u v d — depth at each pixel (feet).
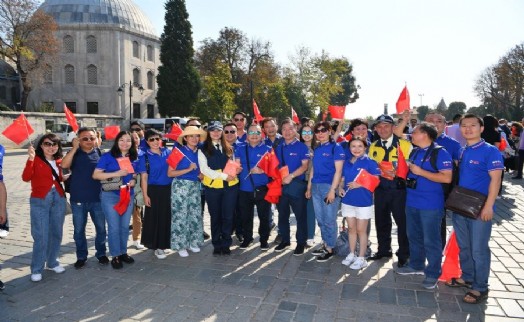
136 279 16.53
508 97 173.88
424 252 16.62
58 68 151.12
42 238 16.26
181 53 145.69
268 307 13.89
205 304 14.17
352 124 19.57
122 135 17.51
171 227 19.02
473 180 13.98
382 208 18.10
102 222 18.12
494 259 18.57
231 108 121.19
